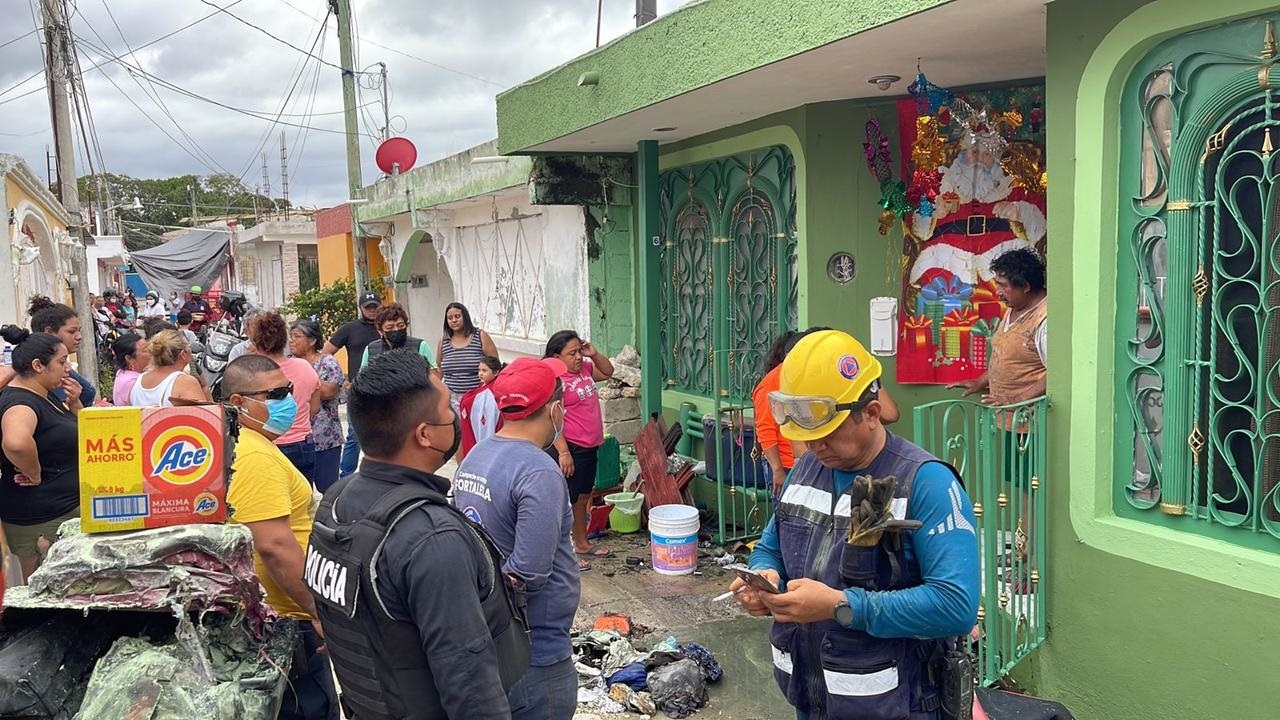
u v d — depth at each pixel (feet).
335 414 22.85
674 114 19.70
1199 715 10.75
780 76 16.11
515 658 7.66
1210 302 10.78
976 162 17.37
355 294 58.23
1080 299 11.91
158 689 8.32
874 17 12.74
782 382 7.51
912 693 7.37
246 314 68.18
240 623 9.30
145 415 9.16
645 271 24.66
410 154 46.98
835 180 18.84
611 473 23.85
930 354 18.24
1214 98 10.50
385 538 6.88
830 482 7.80
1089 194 11.70
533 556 9.12
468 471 9.86
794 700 7.97
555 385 10.20
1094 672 11.99
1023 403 12.10
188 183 202.18
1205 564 10.62
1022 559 12.62
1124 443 11.75
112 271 124.06
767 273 21.45
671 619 17.24
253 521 9.81
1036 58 14.96
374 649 6.96
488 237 39.40
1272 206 10.09
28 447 14.15
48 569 8.70
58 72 45.70
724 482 22.16
